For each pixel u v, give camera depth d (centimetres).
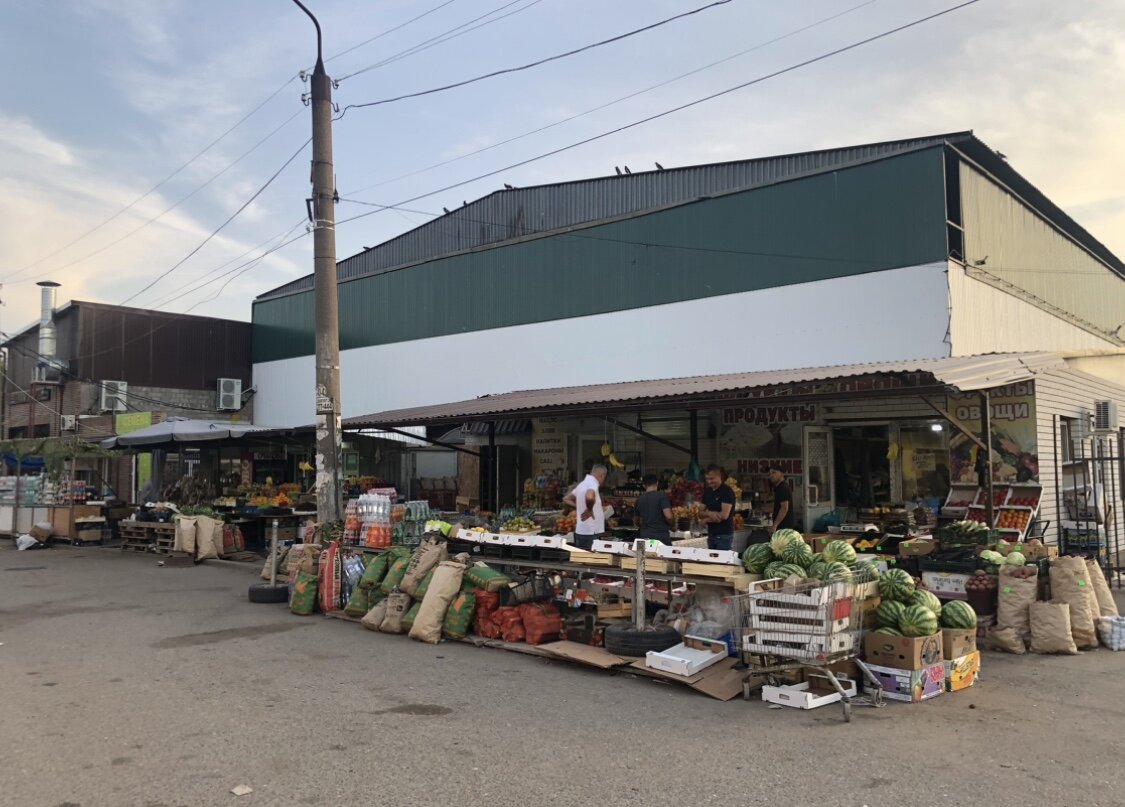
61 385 2953
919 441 1322
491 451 1794
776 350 1745
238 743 557
